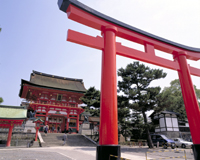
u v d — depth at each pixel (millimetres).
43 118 36156
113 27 5805
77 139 26234
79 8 5422
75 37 5188
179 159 11484
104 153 4031
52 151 13852
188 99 6754
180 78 7438
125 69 23391
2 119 19422
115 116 4508
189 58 8508
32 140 21219
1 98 26531
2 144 20312
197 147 5793
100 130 4445
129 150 17703
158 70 22047
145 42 7035
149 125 20469
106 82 4820
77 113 40031
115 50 5520
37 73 45375
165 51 7852
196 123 6223
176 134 33750
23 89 35969
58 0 5340
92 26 5891
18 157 9484
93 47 5492
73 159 9898
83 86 48219
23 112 22172
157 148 20922
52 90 37906
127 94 21984
